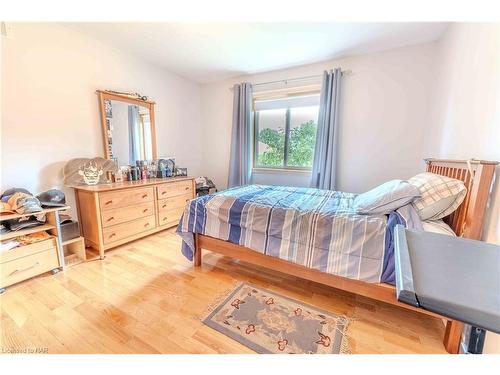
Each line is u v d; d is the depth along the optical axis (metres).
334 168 2.87
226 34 2.25
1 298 1.56
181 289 1.69
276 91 3.25
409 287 0.50
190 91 3.71
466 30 1.61
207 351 1.17
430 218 1.41
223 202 1.91
